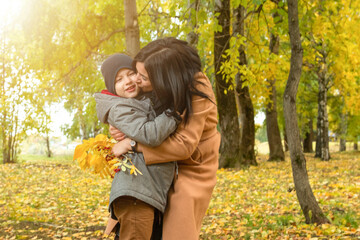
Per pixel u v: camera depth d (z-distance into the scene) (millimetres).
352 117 27281
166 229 1886
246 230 5445
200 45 9078
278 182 10461
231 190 9477
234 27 12531
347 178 10375
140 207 1871
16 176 13117
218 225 5867
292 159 5492
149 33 10953
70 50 10273
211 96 1971
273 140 19406
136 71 2010
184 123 1879
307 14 7027
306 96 25719
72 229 5863
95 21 10625
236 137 14281
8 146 19422
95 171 2035
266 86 17172
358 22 9969
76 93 10984
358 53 10602
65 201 8461
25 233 5594
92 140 2031
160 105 1935
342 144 33281
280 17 6582
